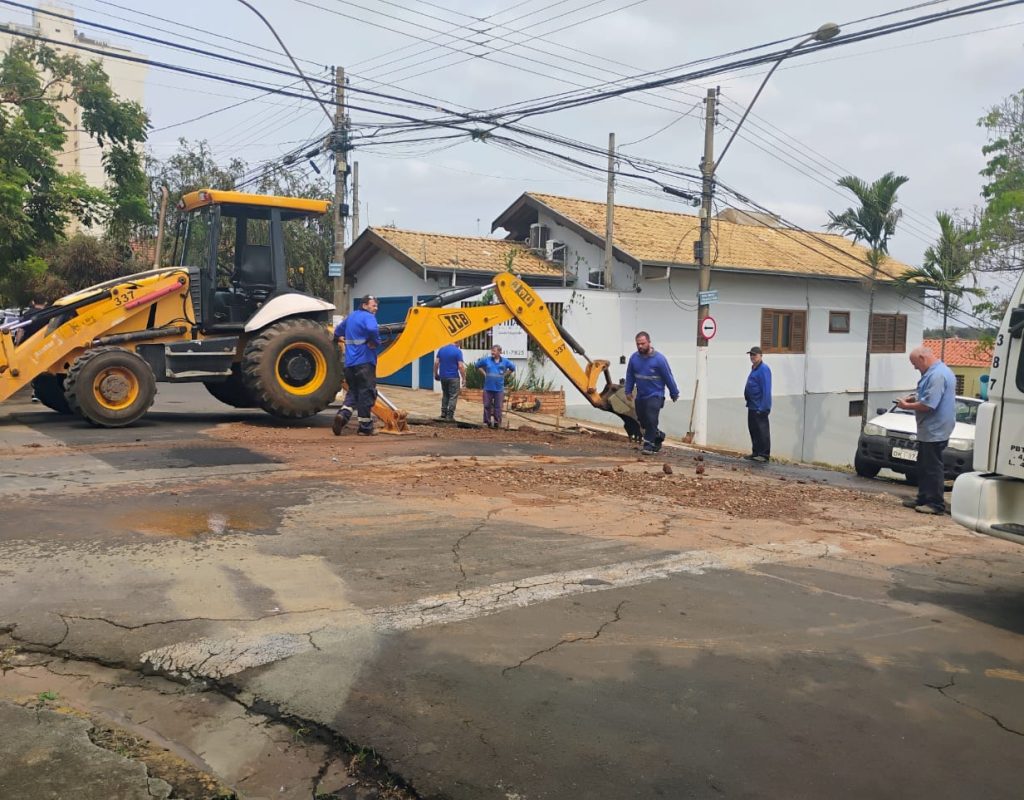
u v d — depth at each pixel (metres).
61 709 3.95
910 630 5.31
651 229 24.88
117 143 20.97
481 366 15.71
